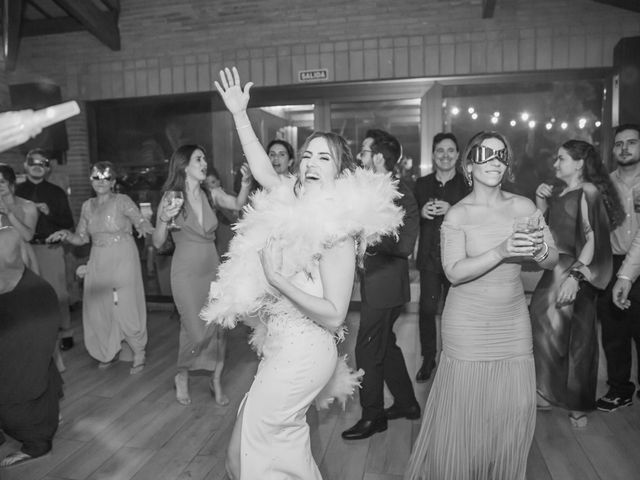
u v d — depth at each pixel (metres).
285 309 1.77
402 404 3.05
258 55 5.70
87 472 2.58
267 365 1.78
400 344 4.54
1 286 2.46
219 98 5.99
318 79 5.59
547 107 5.50
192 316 3.18
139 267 4.16
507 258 1.97
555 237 2.89
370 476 2.47
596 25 5.13
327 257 1.65
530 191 5.61
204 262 3.23
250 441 1.74
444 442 2.07
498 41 5.27
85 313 4.13
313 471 1.82
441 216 3.71
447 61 5.36
